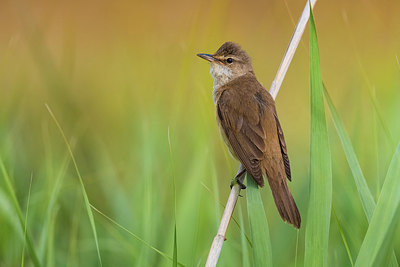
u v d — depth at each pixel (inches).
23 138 502.3
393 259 280.2
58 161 459.2
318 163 276.7
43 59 502.0
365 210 286.5
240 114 373.1
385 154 400.2
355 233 344.8
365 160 412.5
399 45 472.7
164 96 471.5
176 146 427.2
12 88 496.1
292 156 550.6
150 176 384.5
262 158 348.8
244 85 397.7
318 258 269.1
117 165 519.2
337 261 343.3
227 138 380.8
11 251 368.8
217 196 349.7
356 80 482.9
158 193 411.2
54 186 379.9
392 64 473.7
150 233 362.3
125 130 529.7
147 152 407.5
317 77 282.8
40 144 500.7
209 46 462.6
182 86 429.4
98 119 593.6
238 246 398.0
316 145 278.5
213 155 406.0
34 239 382.3
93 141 488.7
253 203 287.0
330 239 377.4
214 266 300.7
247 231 447.5
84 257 397.7
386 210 261.7
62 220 415.2
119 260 399.9
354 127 415.8
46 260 362.9
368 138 419.2
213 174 360.2
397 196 260.4
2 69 504.1
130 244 375.2
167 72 487.8
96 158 478.6
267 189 475.5
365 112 464.4
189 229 366.0
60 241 405.7
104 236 416.5
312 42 283.3
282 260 385.4
